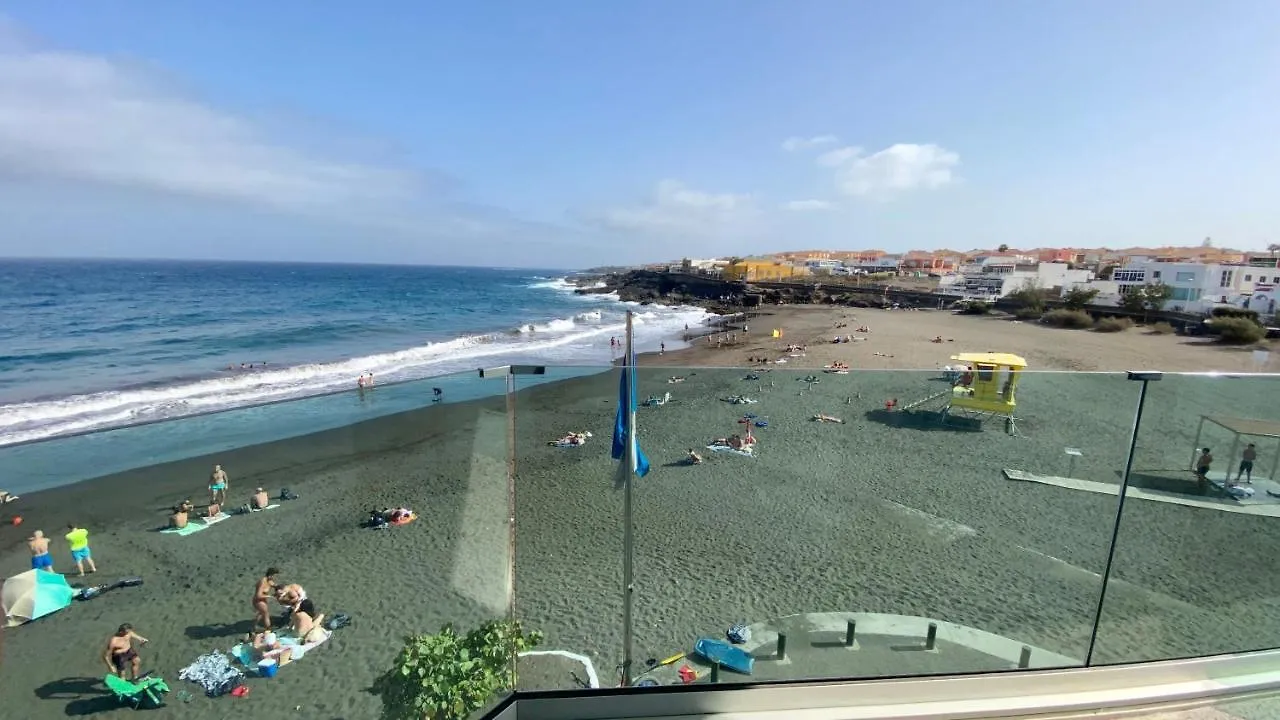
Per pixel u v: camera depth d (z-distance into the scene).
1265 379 2.71
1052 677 2.47
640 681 2.57
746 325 40.59
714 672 2.59
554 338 34.00
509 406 2.55
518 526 2.74
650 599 2.77
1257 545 2.69
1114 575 2.73
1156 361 25.28
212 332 32.59
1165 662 2.55
